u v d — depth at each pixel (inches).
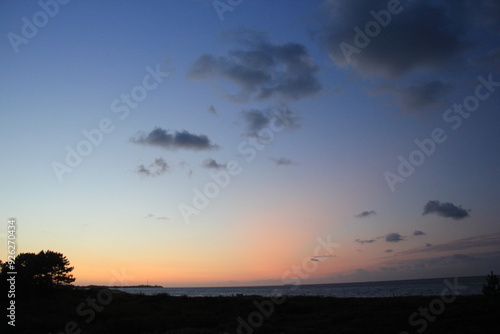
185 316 1286.9
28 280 2076.8
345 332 876.0
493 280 1309.1
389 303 1358.3
